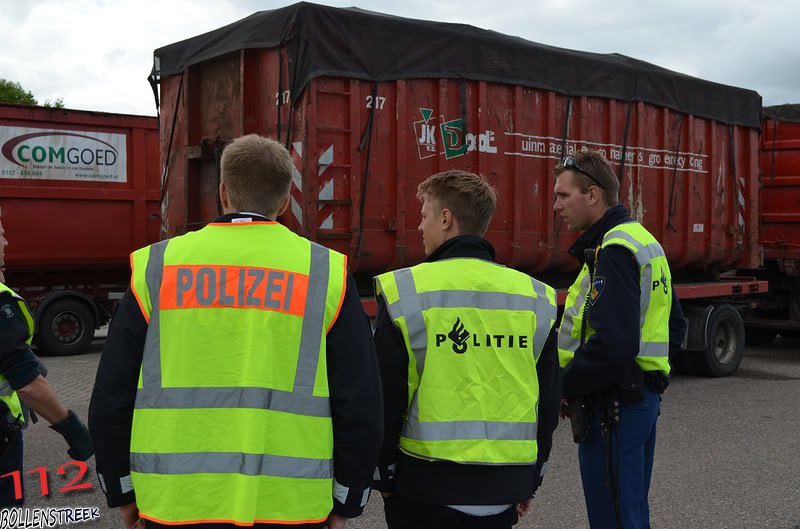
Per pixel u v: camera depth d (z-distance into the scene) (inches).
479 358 98.1
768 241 481.7
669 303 127.0
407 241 279.0
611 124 344.8
